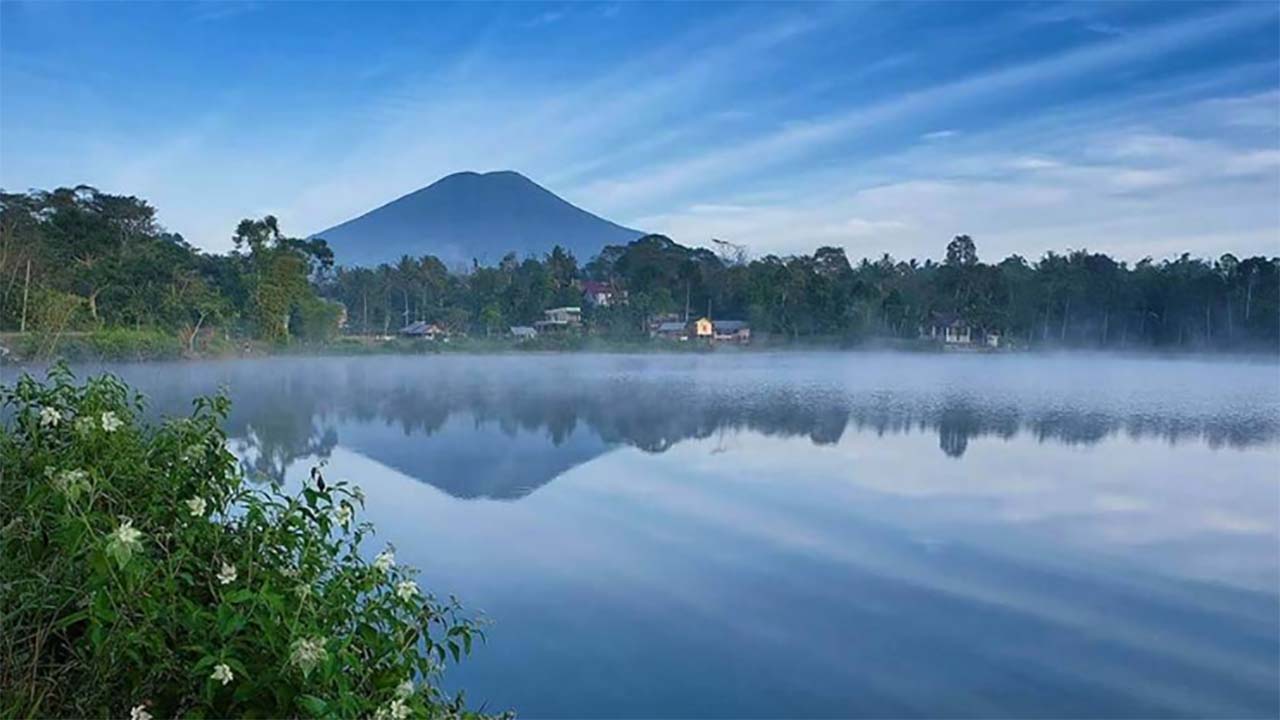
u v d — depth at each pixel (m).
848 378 39.91
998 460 15.95
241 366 32.81
